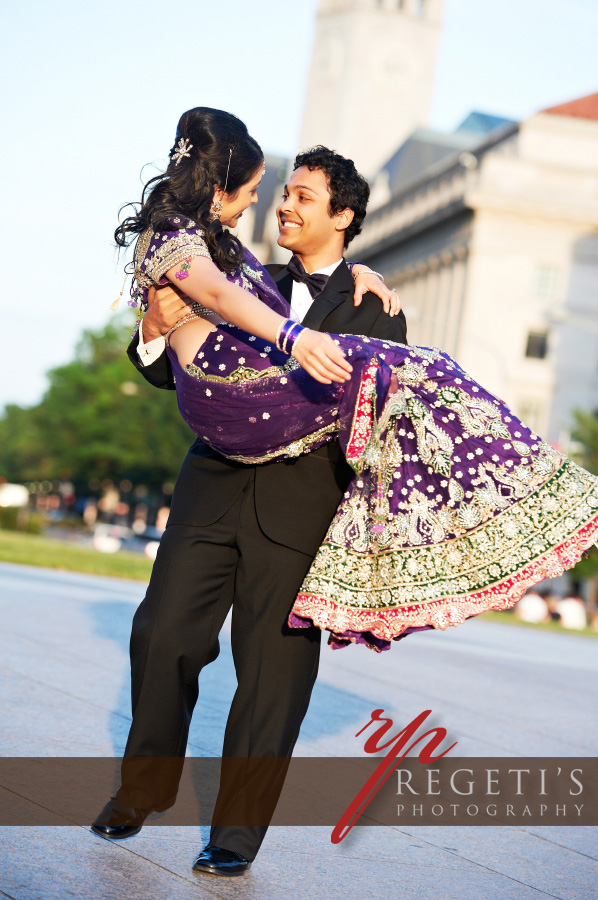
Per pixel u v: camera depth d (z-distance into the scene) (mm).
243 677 3377
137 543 55156
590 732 6430
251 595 3355
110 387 64250
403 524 3342
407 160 78500
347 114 99438
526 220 53938
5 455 108812
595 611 35500
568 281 54031
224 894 3039
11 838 3199
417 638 11219
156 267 3207
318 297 3590
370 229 71812
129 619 8781
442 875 3578
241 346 3236
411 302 62469
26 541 23234
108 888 2926
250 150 3346
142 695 3338
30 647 6543
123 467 63062
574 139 54938
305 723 5625
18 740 4320
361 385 3168
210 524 3371
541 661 10734
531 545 3324
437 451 3348
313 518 3385
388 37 99812
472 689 7555
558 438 53312
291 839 3754
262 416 3207
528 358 53688
